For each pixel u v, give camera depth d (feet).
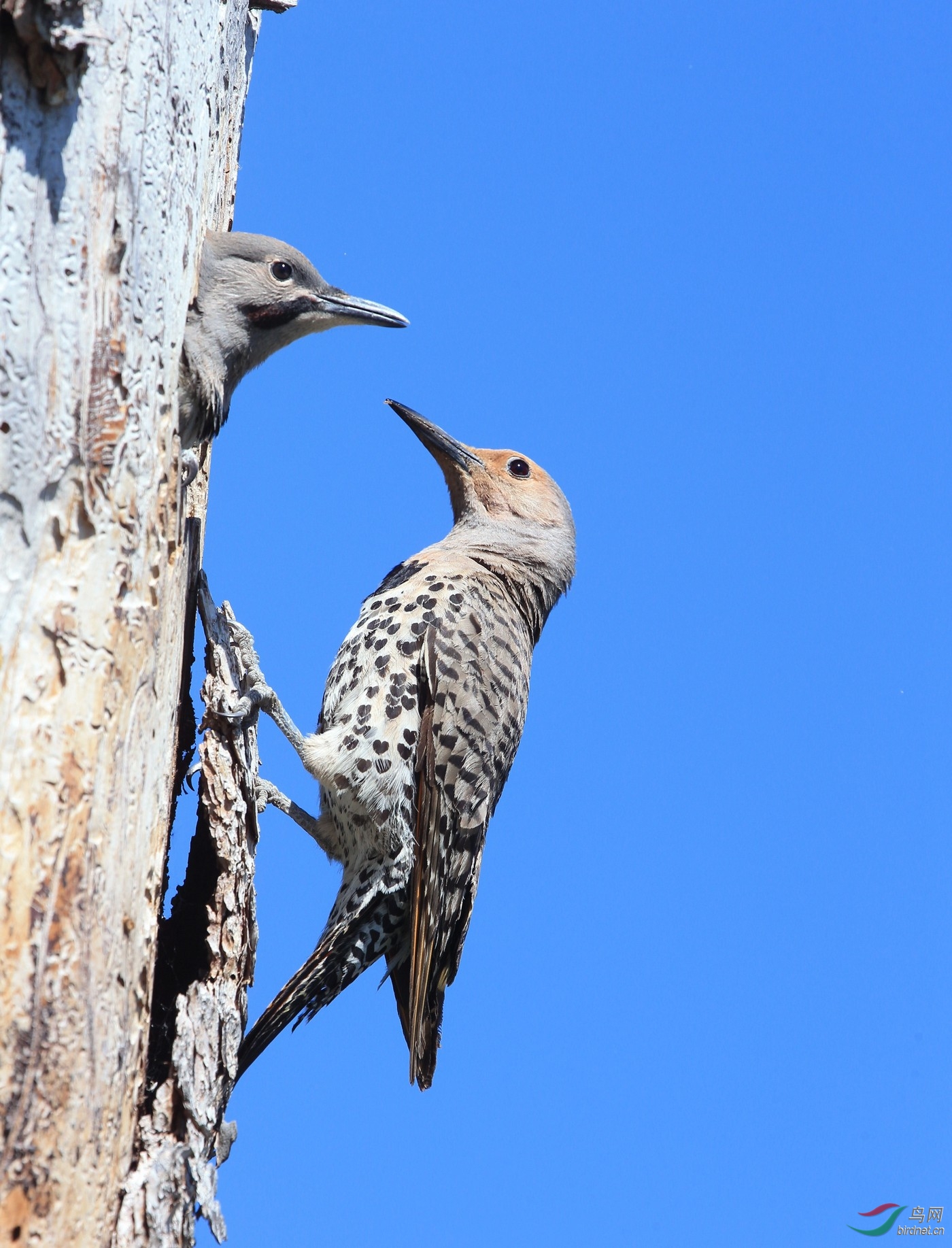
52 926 22.52
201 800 31.35
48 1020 22.31
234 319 34.22
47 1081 22.25
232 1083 29.55
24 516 22.89
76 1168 22.76
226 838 30.94
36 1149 22.09
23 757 22.53
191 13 27.81
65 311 23.49
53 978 22.43
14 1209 21.86
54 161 23.40
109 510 24.11
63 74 23.08
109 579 24.00
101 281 24.16
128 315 24.64
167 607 25.99
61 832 22.77
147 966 24.93
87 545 23.82
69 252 23.62
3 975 21.91
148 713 24.98
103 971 23.35
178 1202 25.44
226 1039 29.37
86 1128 22.89
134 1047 24.35
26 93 23.04
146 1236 24.30
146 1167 25.18
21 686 22.71
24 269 22.93
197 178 28.76
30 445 22.86
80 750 23.21
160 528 25.63
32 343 22.98
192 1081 27.63
